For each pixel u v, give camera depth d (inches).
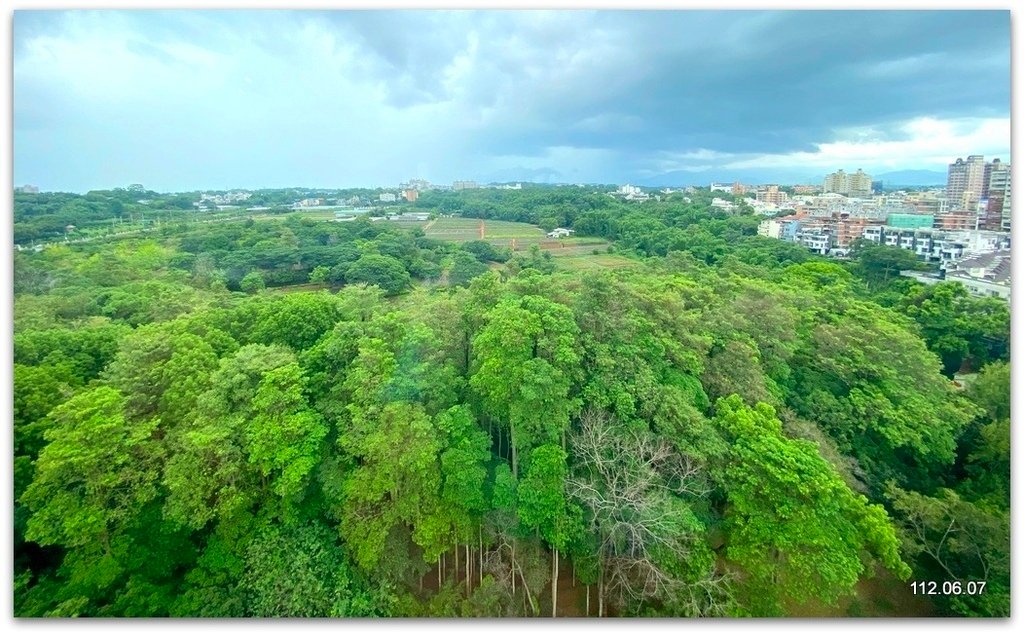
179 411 703.1
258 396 697.0
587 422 727.1
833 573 592.1
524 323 727.1
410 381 723.4
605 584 698.2
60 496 604.1
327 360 816.3
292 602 627.8
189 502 625.9
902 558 738.8
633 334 839.7
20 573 647.1
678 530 627.5
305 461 655.8
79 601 609.0
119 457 612.1
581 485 673.6
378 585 676.1
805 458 658.2
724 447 698.8
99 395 652.7
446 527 663.8
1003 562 675.4
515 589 691.4
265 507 700.0
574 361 717.3
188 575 660.1
